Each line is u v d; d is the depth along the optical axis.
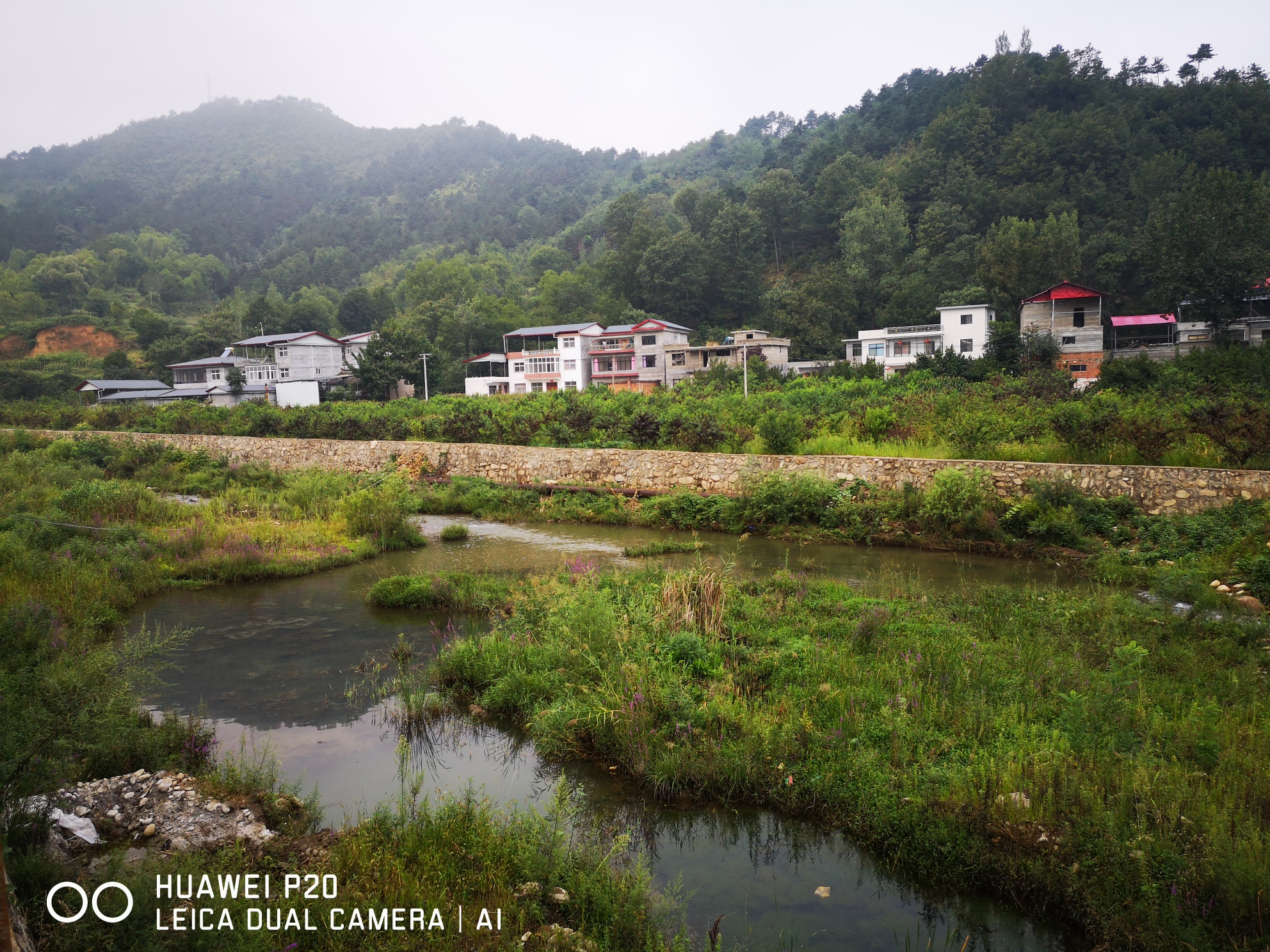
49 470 21.92
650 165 196.88
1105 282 62.94
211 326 88.62
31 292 101.06
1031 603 10.57
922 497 16.36
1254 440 16.25
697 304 84.56
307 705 8.16
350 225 179.75
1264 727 6.33
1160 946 4.26
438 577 12.47
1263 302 50.41
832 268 78.69
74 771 5.85
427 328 81.81
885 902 5.09
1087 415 19.52
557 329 65.50
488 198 193.38
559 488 21.41
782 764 6.31
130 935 3.93
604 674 7.66
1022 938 4.72
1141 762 5.79
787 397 34.12
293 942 4.14
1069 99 94.62
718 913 4.96
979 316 54.69
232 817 5.63
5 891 3.15
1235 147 77.50
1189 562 12.57
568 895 4.88
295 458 28.20
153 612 11.52
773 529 17.14
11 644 8.45
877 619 9.30
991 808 5.41
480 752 7.15
